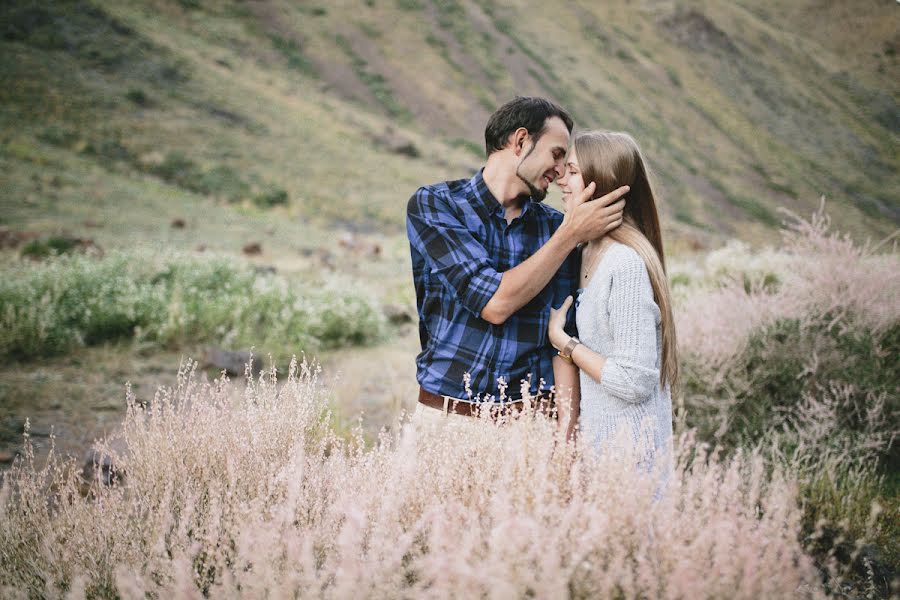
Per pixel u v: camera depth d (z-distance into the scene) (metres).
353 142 47.91
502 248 2.43
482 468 2.07
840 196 81.38
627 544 1.73
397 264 15.83
